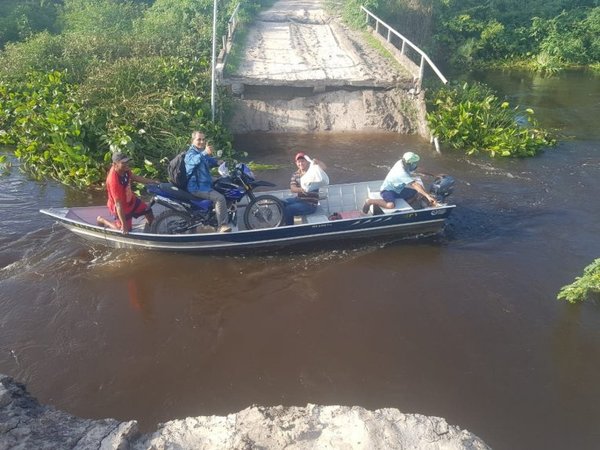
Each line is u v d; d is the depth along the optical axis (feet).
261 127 43.73
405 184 27.76
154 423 17.66
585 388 19.26
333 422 14.57
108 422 14.57
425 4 71.41
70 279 24.58
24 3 69.72
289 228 26.22
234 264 26.21
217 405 18.39
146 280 24.82
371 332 21.85
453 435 14.20
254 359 20.43
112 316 22.45
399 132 43.80
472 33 75.92
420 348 21.02
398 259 26.76
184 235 25.48
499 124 42.73
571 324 22.36
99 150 34.76
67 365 19.89
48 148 35.37
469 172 37.11
